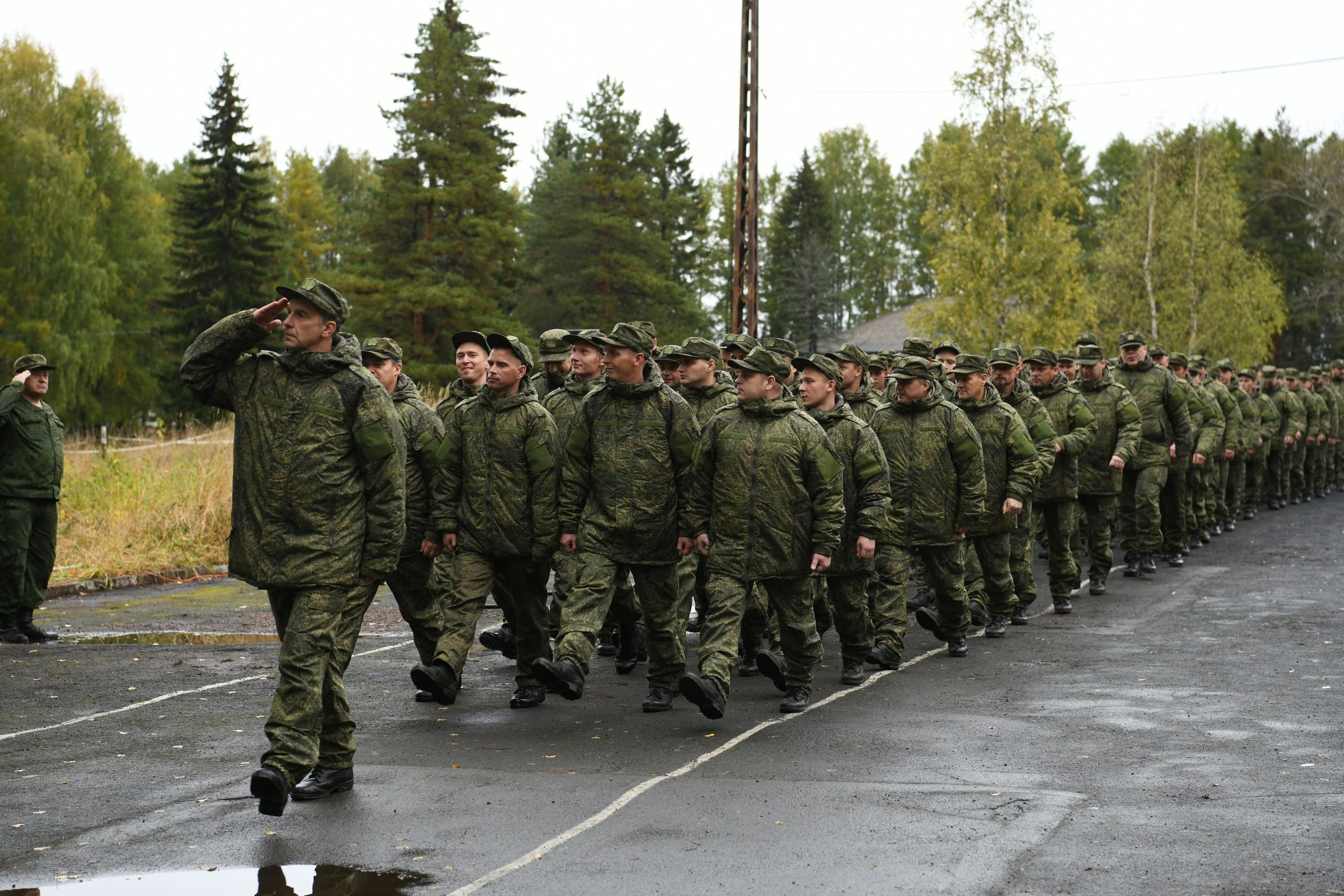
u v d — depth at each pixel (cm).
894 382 1164
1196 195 4869
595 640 716
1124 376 1429
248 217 5356
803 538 719
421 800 558
